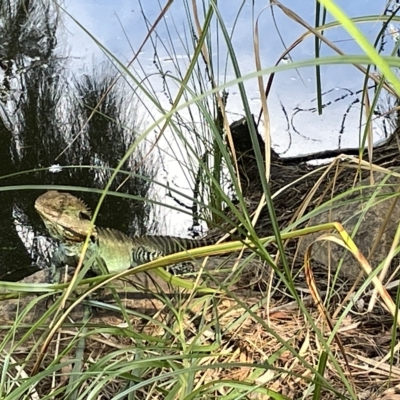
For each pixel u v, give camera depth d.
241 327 1.62
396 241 0.76
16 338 1.71
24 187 0.84
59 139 3.78
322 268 2.07
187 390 1.00
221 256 2.30
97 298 1.90
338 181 2.77
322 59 0.51
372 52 0.45
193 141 3.01
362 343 1.55
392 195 0.92
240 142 3.47
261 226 2.75
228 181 3.19
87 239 0.83
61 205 2.03
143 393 1.32
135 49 4.23
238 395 1.01
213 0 0.76
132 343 1.64
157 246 2.33
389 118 3.22
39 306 1.91
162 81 3.89
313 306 1.79
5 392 1.01
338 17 0.45
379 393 1.28
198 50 0.83
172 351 1.27
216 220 2.89
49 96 4.05
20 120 3.96
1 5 4.43
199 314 1.61
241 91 0.72
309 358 1.48
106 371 0.94
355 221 2.03
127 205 3.35
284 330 1.65
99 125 3.74
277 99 3.98
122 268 2.20
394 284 1.49
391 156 2.85
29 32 4.41
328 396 1.29
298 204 2.85
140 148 3.52
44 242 3.20
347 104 3.92
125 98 3.84
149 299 1.92
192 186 3.33
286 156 3.62
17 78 4.24
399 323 0.92
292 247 2.32
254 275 2.06
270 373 1.32
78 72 4.17
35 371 0.95
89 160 3.64
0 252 3.10
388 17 0.80
